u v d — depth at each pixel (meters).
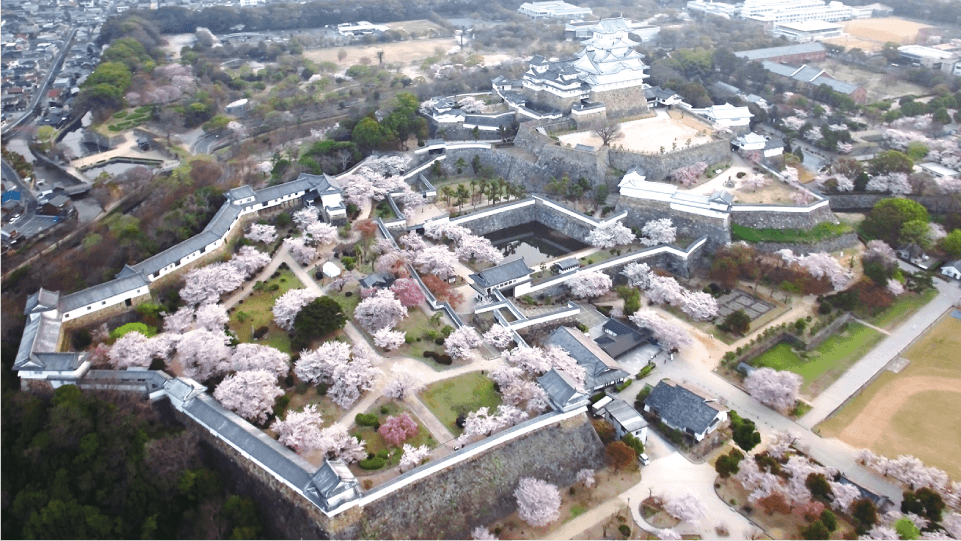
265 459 83.75
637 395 106.88
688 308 125.94
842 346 121.81
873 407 106.69
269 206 146.62
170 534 85.56
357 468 86.88
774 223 150.12
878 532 80.56
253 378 94.50
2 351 100.19
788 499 86.56
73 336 107.31
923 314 130.88
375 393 99.44
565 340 114.38
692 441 97.94
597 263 138.38
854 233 149.75
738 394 108.44
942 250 144.12
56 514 80.88
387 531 81.81
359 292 122.62
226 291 119.62
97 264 122.69
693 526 85.12
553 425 94.69
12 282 118.25
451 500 85.94
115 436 89.12
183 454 88.75
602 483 92.50
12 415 91.19
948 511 86.50
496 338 111.12
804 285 132.12
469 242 140.75
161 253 122.81
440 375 103.94
